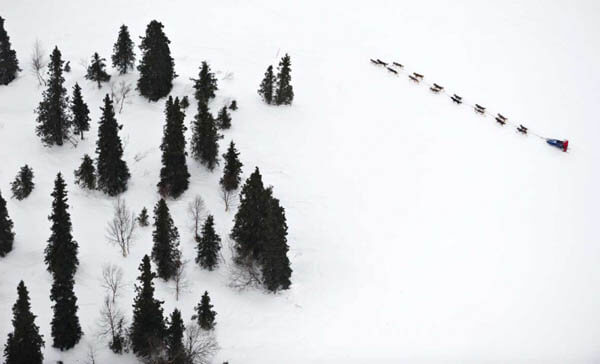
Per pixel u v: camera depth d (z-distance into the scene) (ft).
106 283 172.55
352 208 226.17
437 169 253.65
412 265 203.92
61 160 221.46
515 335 179.93
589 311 192.03
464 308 188.55
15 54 276.21
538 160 268.41
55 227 164.86
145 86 258.98
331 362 163.63
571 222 231.71
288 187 230.89
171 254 176.76
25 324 135.85
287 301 184.34
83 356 152.35
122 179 208.85
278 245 176.14
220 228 203.10
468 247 213.87
